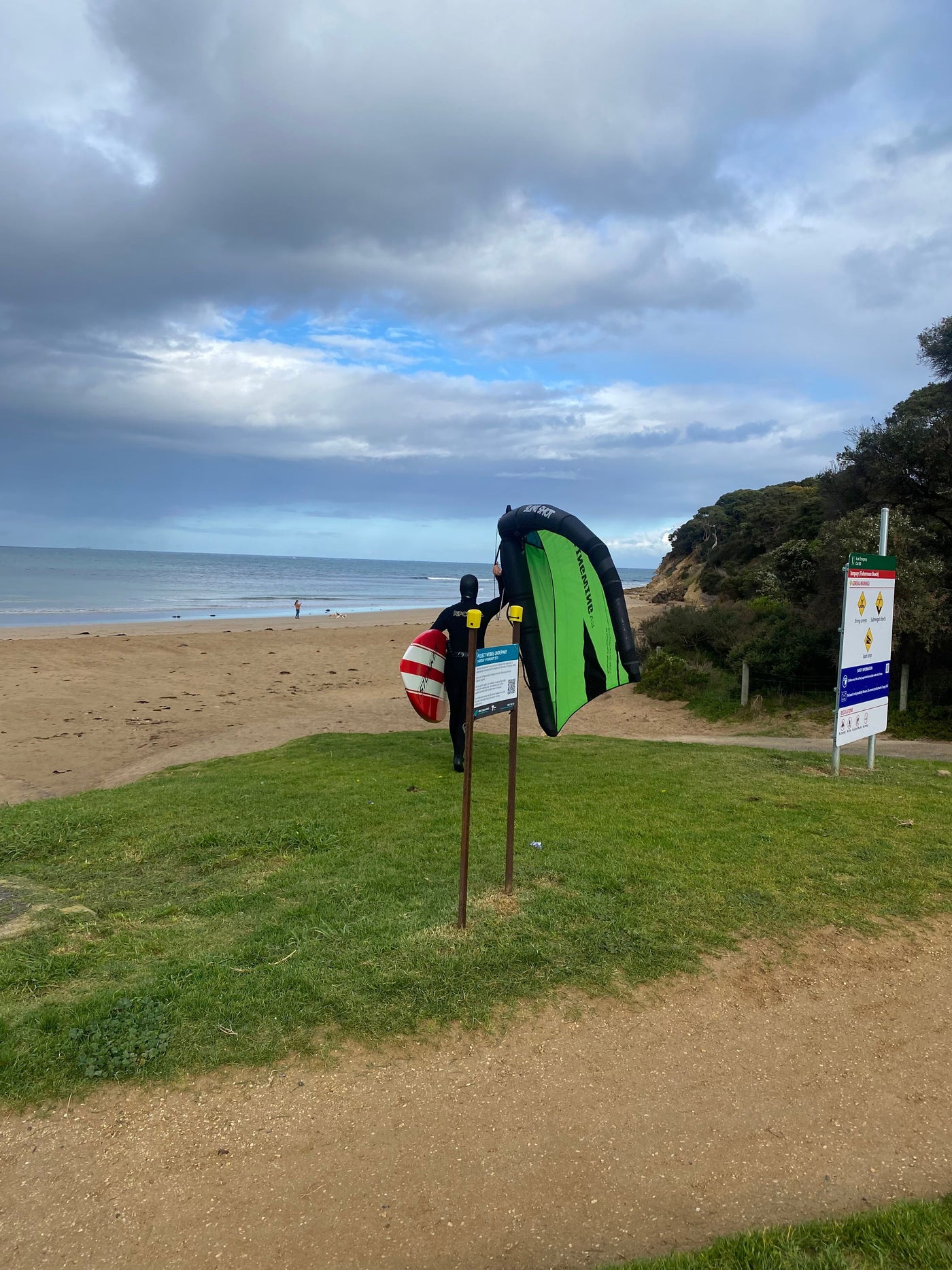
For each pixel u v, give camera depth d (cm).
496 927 455
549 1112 318
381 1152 295
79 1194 275
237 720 1644
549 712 708
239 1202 273
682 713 1692
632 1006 389
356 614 4653
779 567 2102
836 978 422
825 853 592
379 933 446
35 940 450
